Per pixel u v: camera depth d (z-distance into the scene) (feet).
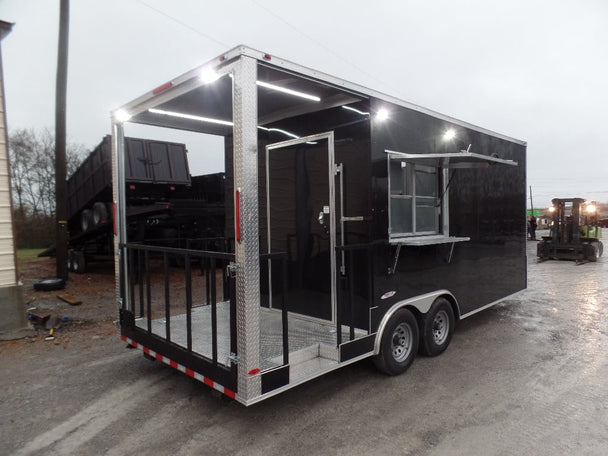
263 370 8.90
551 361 13.94
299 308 13.82
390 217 12.43
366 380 12.37
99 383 12.42
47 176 75.77
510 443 8.95
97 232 33.94
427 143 13.78
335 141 12.53
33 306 22.53
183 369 10.53
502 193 18.34
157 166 33.47
